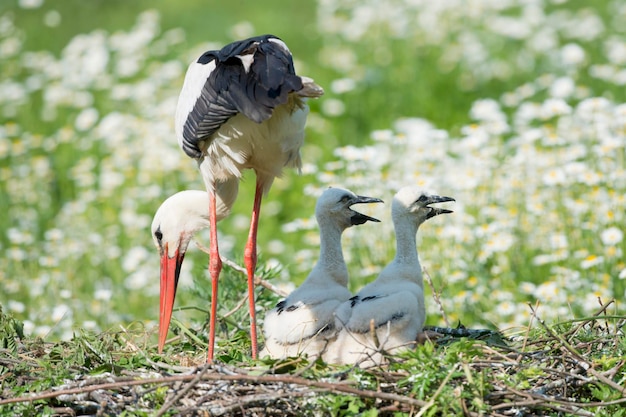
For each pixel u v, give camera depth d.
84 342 8.88
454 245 12.57
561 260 12.44
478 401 7.44
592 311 10.88
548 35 20.91
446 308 11.82
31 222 15.52
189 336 10.00
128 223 14.91
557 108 14.23
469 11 21.94
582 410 7.68
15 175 16.94
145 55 21.06
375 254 12.88
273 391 7.63
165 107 17.27
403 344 8.25
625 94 18.14
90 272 14.09
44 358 8.88
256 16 26.86
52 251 14.40
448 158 13.90
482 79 20.44
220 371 7.80
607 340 8.69
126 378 7.86
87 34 25.44
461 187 12.88
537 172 13.27
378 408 7.66
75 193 17.17
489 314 11.63
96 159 17.70
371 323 7.96
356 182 12.99
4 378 8.22
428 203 9.41
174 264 10.04
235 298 10.70
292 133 9.20
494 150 13.45
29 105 19.91
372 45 22.14
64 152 18.08
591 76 19.19
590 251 12.34
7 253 14.17
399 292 8.84
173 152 16.14
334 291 9.20
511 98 17.86
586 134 13.83
